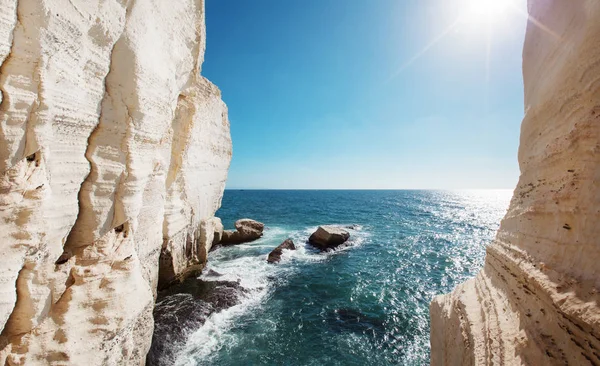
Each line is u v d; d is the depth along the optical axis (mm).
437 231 33719
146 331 7371
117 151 6043
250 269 17719
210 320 11281
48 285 4805
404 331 11227
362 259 21062
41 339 4754
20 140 3963
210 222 18656
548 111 4684
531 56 6031
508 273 4844
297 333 10836
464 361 4562
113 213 6203
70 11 4410
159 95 7586
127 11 5918
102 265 5891
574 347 2924
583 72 3656
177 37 8672
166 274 13414
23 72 3902
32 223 4168
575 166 3613
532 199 4898
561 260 3520
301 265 19188
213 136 18547
